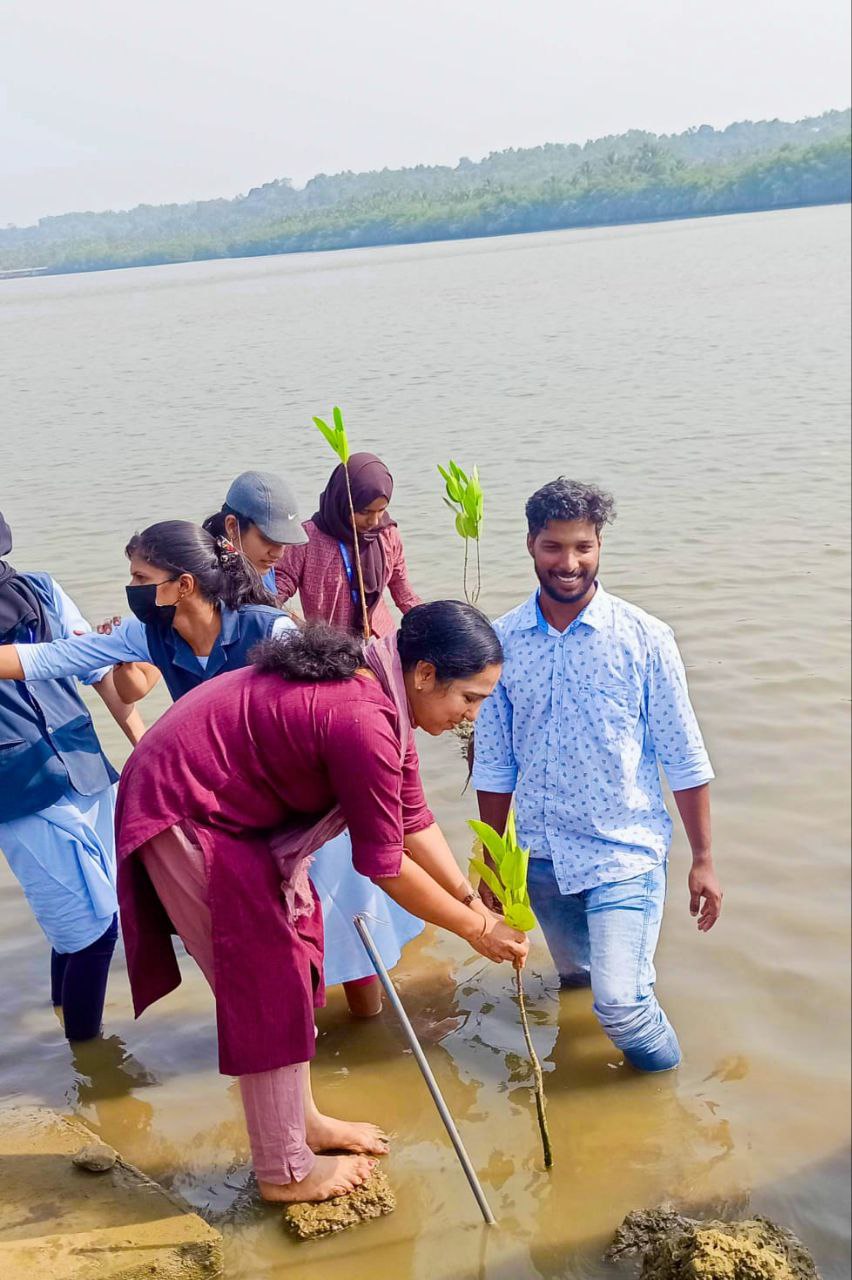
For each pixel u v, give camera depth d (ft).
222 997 10.00
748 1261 9.32
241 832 10.02
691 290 120.37
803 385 57.47
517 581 27.58
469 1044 13.03
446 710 10.16
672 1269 9.52
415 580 27.94
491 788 12.94
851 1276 9.89
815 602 25.90
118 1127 11.84
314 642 10.03
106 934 12.81
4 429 17.13
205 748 9.87
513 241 333.21
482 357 69.56
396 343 68.18
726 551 29.96
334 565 16.61
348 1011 13.69
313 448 28.37
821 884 15.70
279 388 34.30
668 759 12.37
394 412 49.47
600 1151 11.37
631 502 35.40
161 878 10.06
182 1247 9.89
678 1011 13.46
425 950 14.93
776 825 17.15
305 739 9.72
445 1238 10.36
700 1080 12.36
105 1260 9.68
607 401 54.75
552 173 625.41
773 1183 10.93
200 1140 11.68
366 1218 10.55
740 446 43.16
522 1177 11.05
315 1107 11.90
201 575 11.64
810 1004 13.47
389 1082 12.46
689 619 25.23
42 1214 10.21
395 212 422.00
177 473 24.23
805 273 134.82
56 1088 12.41
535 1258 10.12
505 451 43.39
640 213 482.28
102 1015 13.50
